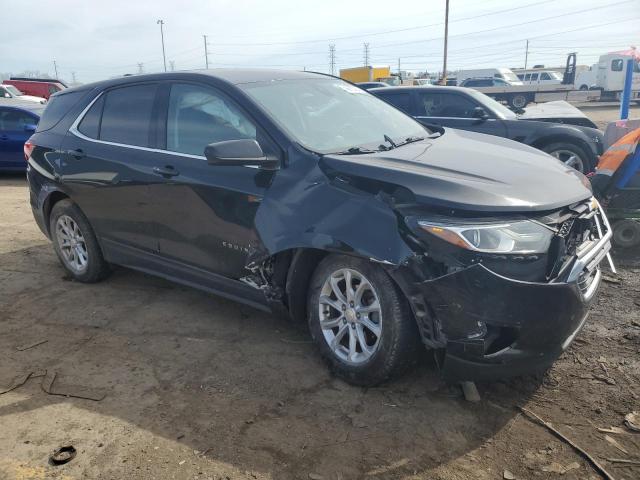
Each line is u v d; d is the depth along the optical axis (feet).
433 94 28.35
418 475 8.21
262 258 11.02
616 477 8.04
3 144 35.14
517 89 91.04
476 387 10.32
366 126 13.05
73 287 16.14
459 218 8.86
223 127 12.12
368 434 9.15
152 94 13.75
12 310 14.60
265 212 10.91
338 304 10.55
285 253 10.90
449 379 9.29
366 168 9.93
